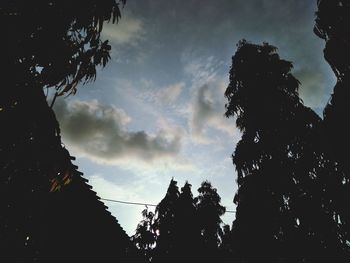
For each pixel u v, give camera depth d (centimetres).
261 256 1074
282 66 1384
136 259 826
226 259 1363
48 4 235
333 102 602
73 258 588
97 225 695
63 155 243
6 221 211
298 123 1156
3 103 213
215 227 2250
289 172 1095
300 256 968
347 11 563
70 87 249
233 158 1291
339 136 595
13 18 219
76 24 254
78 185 614
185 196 2392
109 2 271
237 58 1452
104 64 266
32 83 224
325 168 865
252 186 1164
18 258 214
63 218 573
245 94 1353
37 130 227
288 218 1049
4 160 211
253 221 1120
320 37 605
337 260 880
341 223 739
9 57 215
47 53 230
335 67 584
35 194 225
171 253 2150
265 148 1203
